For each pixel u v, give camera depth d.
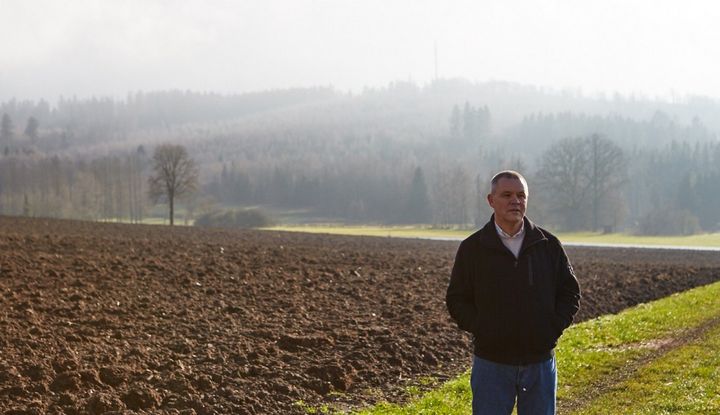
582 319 21.44
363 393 12.55
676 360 13.62
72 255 28.17
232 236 54.97
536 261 7.22
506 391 7.27
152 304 18.58
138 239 41.84
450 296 7.50
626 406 10.71
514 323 7.14
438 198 142.88
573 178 115.69
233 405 11.22
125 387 11.52
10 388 10.71
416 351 15.25
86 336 14.41
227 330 16.16
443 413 10.78
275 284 23.92
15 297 17.56
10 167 165.75
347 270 29.44
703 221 143.12
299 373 13.12
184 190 100.50
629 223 148.38
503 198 7.25
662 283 31.92
